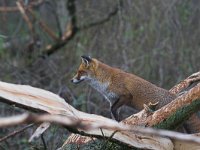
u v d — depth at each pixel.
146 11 15.17
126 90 9.21
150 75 14.23
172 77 14.10
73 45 16.73
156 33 14.91
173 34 14.82
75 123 2.71
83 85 13.43
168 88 13.91
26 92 5.60
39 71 15.44
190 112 6.47
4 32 19.03
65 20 18.41
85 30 16.83
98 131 5.73
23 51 16.81
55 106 5.60
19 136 10.77
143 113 6.69
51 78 14.85
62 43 17.09
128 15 15.21
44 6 19.73
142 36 14.90
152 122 6.52
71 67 15.23
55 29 19.75
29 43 16.97
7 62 15.41
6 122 2.57
